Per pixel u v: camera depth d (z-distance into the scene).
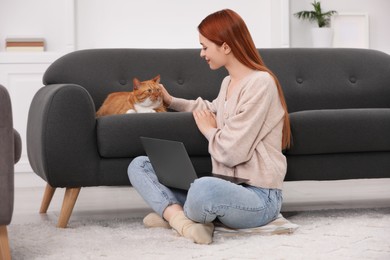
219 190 2.21
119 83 3.42
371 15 5.53
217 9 5.32
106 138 2.65
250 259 1.92
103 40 5.19
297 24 5.43
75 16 5.13
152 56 3.50
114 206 3.40
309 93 3.53
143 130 2.68
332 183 4.34
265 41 5.38
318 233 2.32
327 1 5.47
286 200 3.52
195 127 2.71
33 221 2.88
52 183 2.64
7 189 1.92
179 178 2.35
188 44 5.31
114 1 5.19
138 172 2.51
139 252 2.05
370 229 2.39
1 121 1.91
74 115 2.63
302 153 2.77
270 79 2.46
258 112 2.40
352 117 2.78
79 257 2.01
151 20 5.25
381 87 3.58
